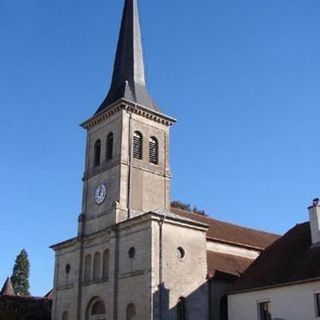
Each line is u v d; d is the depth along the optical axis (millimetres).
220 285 38812
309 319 31234
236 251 44688
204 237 39344
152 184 43188
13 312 46875
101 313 39312
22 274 90062
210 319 37250
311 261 33281
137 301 35906
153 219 36781
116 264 38688
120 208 40469
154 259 35875
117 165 42094
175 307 35750
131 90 46156
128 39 49562
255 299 35000
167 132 46062
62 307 42969
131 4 51219
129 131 43406
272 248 39594
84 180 45594
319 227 35344
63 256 44938
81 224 43688
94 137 46438
